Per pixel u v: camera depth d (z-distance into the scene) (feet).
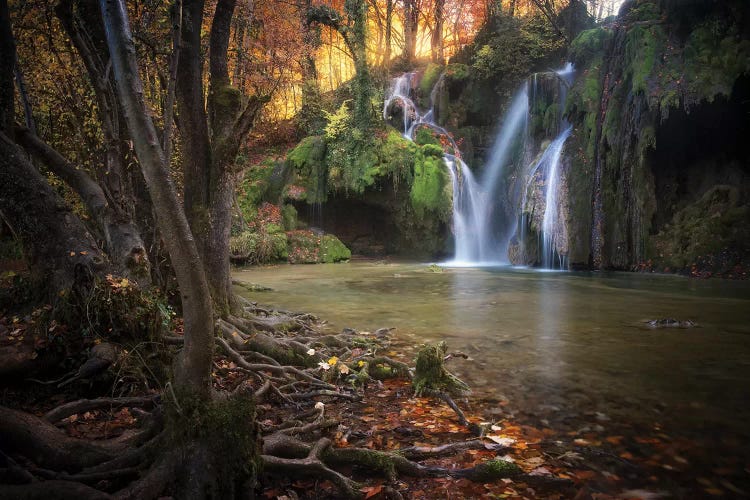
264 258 60.08
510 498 8.70
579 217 53.16
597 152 53.06
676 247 47.83
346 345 19.10
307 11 70.64
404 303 30.83
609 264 52.11
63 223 13.58
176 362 8.48
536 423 12.08
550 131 60.44
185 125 18.57
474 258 69.21
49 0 18.06
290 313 25.54
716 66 44.75
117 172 15.10
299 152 69.21
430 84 83.51
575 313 27.27
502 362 17.61
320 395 13.96
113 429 10.78
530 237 59.16
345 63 119.03
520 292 35.91
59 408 10.50
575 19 70.69
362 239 74.08
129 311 13.00
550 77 60.95
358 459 9.67
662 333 22.27
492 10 88.69
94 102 18.19
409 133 77.66
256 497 8.57
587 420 12.25
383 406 13.58
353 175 65.67
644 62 48.57
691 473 9.50
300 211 69.82
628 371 16.44
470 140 76.43
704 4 46.65
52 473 7.97
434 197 65.82
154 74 20.65
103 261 13.48
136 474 8.10
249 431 7.95
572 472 9.56
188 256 7.91
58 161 15.53
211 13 34.53
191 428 7.70
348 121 68.49
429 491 9.00
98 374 12.10
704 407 13.10
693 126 49.93
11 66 14.19
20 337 12.23
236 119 19.57
